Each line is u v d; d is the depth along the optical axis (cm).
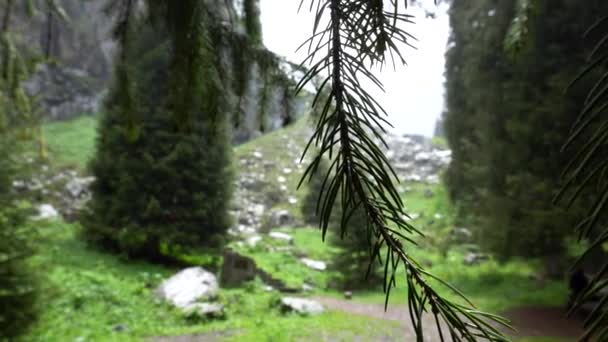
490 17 947
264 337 627
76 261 1061
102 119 1298
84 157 2167
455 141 1381
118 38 200
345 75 45
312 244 1636
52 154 1956
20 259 434
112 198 1241
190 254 1248
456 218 1552
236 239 1631
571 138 34
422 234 41
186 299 802
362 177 42
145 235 1189
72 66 2636
